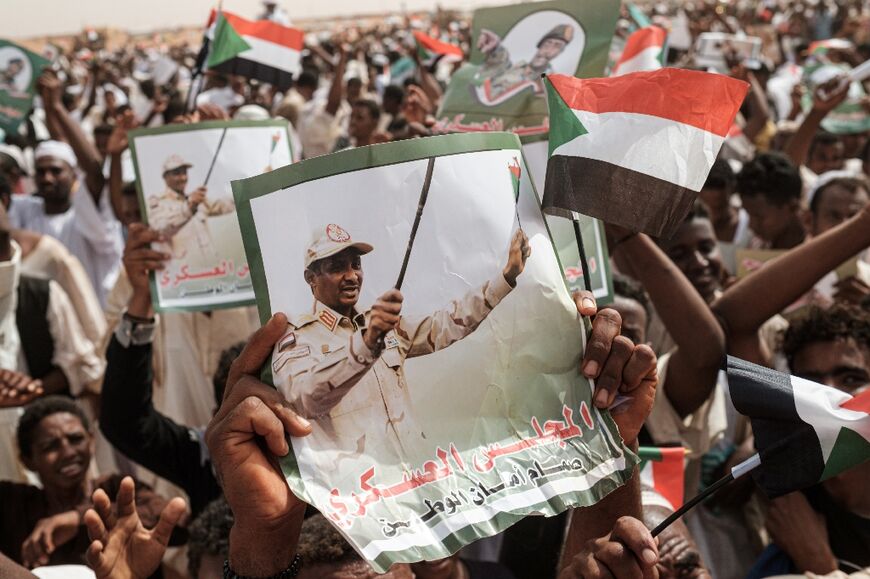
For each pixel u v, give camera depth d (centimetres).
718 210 499
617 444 157
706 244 366
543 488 152
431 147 155
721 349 284
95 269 636
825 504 270
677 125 165
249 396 149
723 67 730
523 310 157
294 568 158
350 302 153
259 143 308
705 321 284
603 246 264
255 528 151
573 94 169
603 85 169
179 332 423
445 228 155
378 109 773
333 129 902
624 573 149
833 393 167
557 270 160
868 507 263
